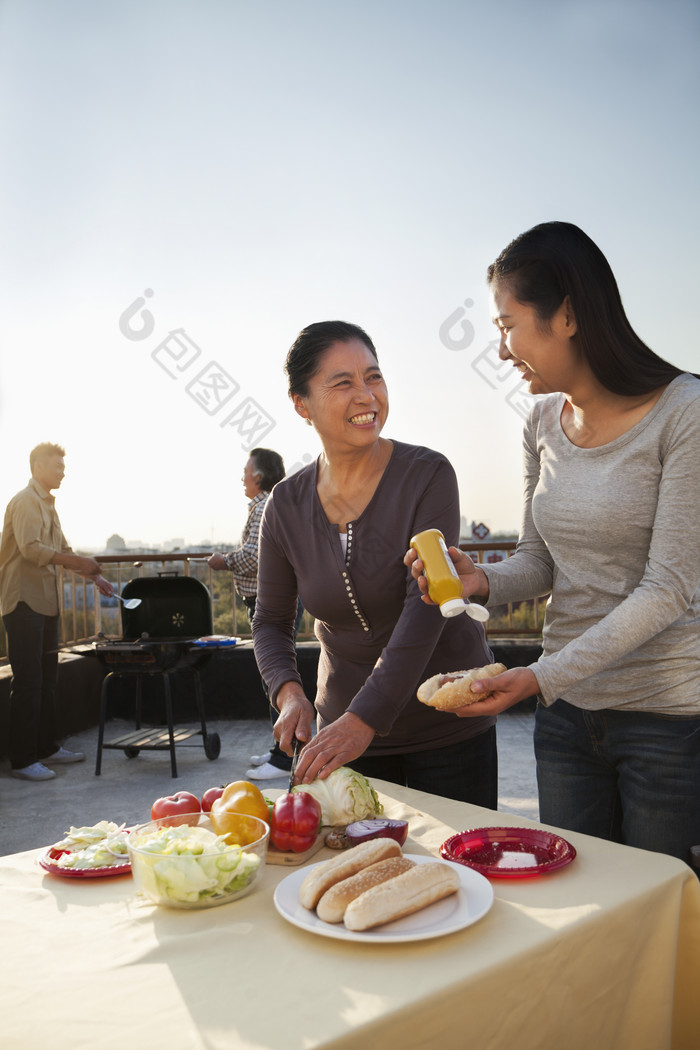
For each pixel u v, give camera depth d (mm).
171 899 1129
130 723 6227
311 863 1312
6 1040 837
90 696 6090
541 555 1894
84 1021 864
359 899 1020
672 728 1591
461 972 907
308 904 1081
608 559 1660
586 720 1694
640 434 1584
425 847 1341
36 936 1081
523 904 1080
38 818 3951
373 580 1824
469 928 1016
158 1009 879
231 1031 826
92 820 3906
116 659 4738
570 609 1747
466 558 1780
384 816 1497
